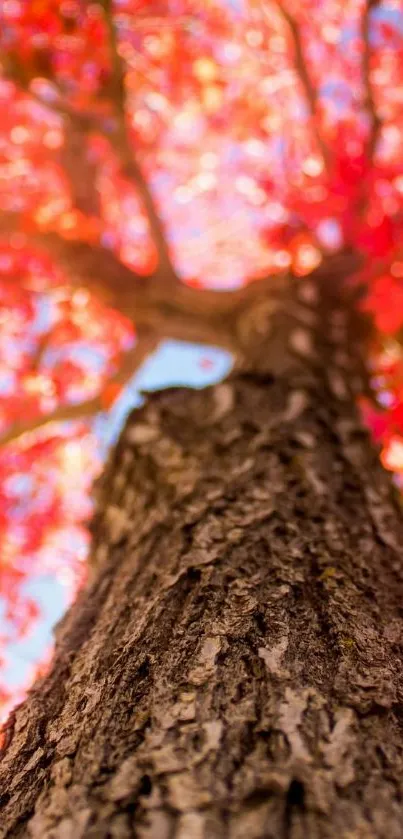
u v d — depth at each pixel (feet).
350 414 8.35
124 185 20.75
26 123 17.94
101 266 15.02
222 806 2.53
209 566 4.68
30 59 14.24
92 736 3.27
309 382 8.79
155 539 5.65
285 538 5.06
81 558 7.90
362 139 14.78
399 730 3.08
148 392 8.70
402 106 17.21
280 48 17.43
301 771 2.72
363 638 3.86
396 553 5.27
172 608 4.26
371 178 12.82
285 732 2.98
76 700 3.79
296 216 13.85
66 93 14.43
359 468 6.81
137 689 3.52
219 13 16.96
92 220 15.99
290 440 6.86
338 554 4.91
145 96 18.33
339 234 13.80
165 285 14.71
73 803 2.79
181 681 3.47
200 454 6.91
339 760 2.81
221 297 14.17
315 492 5.90
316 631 3.88
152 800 2.63
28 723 3.86
